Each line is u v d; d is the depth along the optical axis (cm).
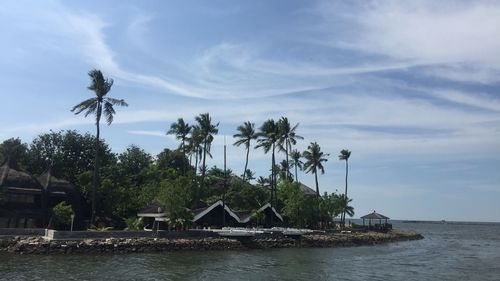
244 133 9375
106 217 7650
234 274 3950
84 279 3416
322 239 7662
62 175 8288
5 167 6650
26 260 4388
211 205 7544
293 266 4625
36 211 6384
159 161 10638
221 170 11006
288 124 9775
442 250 7769
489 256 6581
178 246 5841
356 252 6612
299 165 11619
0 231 5412
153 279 3534
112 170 8719
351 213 11094
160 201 6800
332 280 3834
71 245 5088
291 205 8906
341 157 11512
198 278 3669
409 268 4834
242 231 6631
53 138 8719
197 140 9431
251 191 9494
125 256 4984
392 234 10988
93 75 6638
